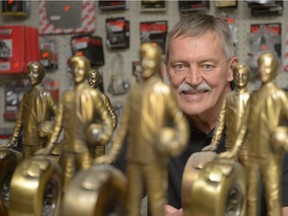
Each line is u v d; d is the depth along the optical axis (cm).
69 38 170
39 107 77
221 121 68
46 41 171
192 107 93
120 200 59
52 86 169
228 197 61
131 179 57
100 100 63
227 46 95
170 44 95
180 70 93
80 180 58
